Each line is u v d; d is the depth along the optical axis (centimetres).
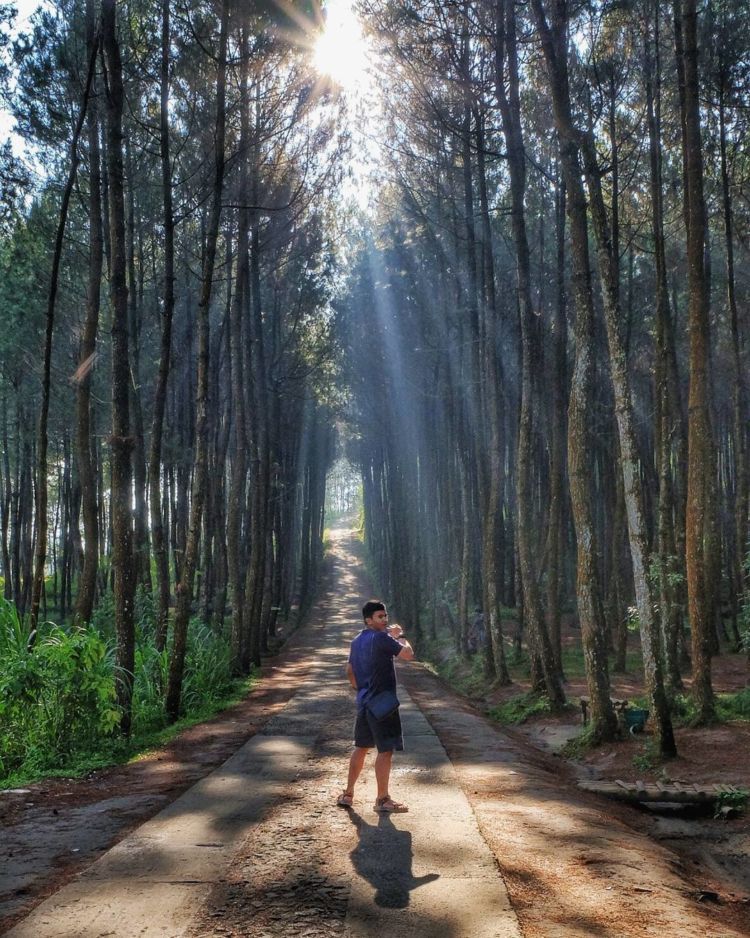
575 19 1627
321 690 1697
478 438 2222
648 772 981
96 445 3039
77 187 1902
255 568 2575
